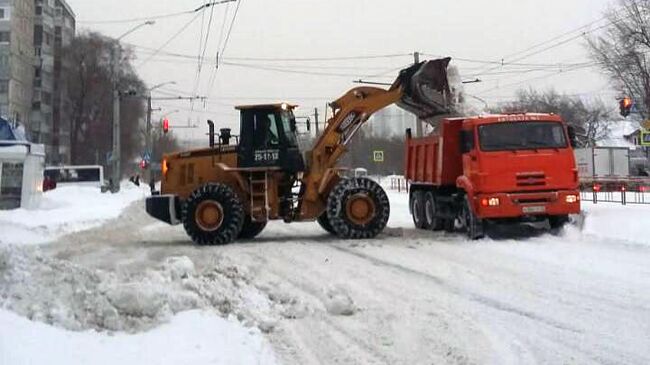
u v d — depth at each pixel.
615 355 6.12
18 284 6.91
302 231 18.56
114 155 39.69
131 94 43.19
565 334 6.80
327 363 5.96
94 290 7.18
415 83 15.90
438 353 6.24
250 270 10.79
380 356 6.17
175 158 16.03
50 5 73.88
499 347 6.39
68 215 23.14
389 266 11.09
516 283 9.34
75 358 5.40
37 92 71.88
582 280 9.44
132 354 5.75
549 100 64.94
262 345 6.39
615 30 36.38
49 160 74.56
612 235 13.68
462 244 13.81
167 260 10.90
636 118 41.31
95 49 73.25
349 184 15.36
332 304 7.81
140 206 30.38
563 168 14.15
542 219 14.98
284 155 15.50
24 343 5.39
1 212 21.61
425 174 17.64
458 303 8.20
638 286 8.96
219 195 14.95
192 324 6.84
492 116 14.43
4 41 63.75
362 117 15.95
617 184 35.34
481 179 14.05
